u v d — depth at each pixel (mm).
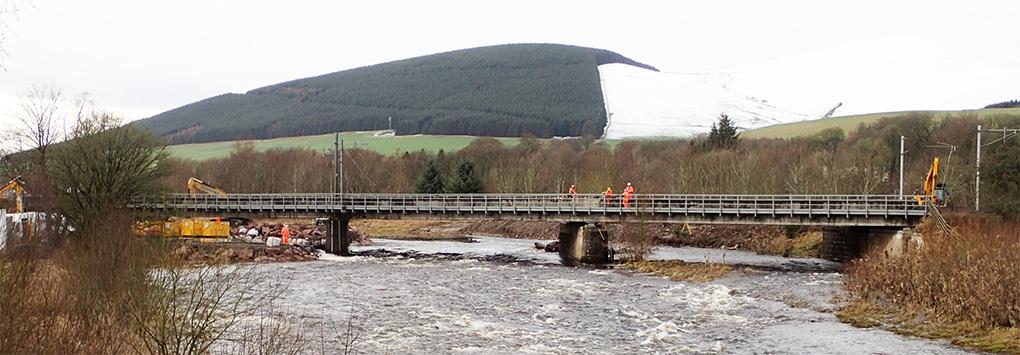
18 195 61281
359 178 140000
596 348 31766
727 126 134750
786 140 156875
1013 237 47719
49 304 23000
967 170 77188
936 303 36719
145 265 24078
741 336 34219
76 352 20797
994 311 32938
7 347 19047
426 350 30984
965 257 38812
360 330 34812
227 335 29812
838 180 92875
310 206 73812
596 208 66562
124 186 58406
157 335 20625
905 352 30500
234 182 145375
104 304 23656
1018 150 62719
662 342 33000
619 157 143750
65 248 30219
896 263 42969
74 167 56000
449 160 154125
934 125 122875
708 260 66812
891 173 99500
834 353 30750
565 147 179625
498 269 60781
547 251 79188
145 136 62719
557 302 43875
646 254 70375
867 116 199750
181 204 71188
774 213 62531
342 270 58781
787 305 42625
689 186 102938
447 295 46062
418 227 118688
